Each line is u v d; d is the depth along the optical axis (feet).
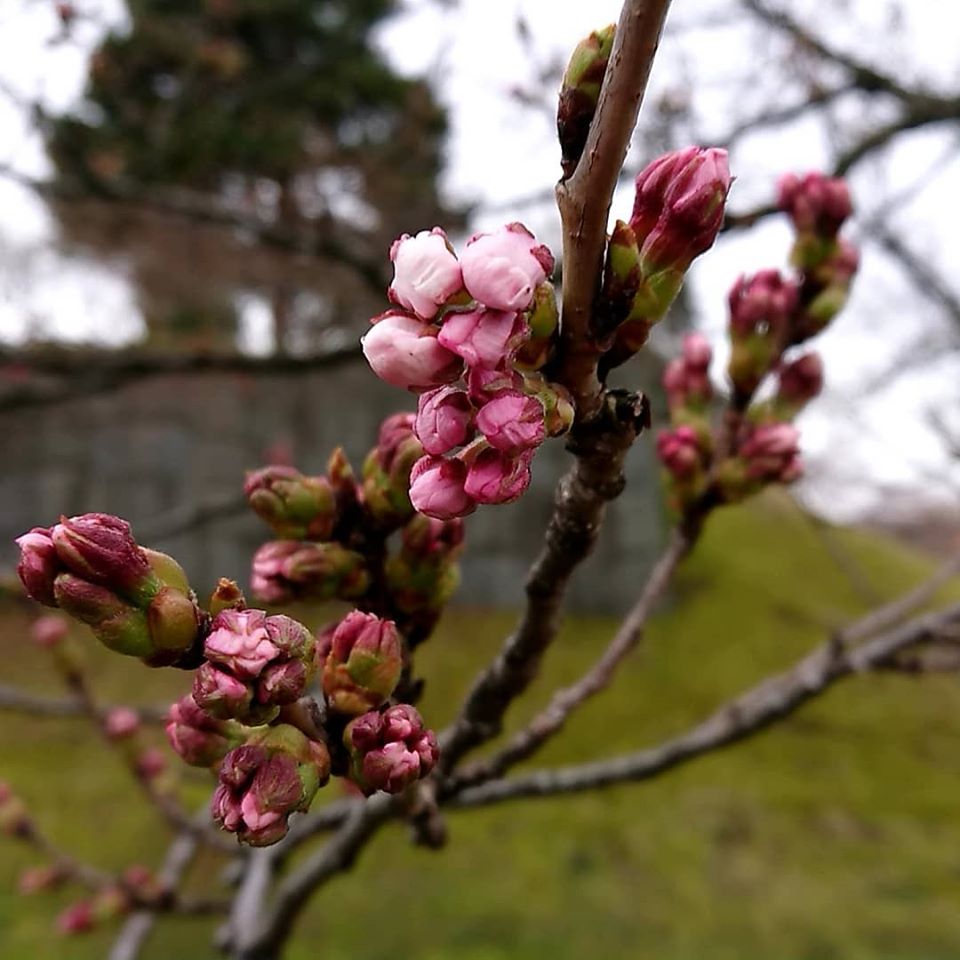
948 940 17.04
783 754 23.59
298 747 2.81
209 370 12.30
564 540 3.09
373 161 19.85
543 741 4.53
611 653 4.70
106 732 8.54
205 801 17.78
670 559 4.94
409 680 3.69
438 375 2.32
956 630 6.54
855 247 4.85
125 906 8.77
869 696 25.89
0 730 22.24
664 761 6.52
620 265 2.36
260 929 7.03
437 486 2.37
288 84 18.10
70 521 2.64
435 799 4.27
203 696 2.54
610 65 2.08
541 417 2.26
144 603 2.67
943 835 20.29
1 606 25.48
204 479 30.76
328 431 31.40
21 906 16.80
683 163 2.52
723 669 26.58
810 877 19.06
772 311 4.72
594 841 20.17
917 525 18.97
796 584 30.60
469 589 30.73
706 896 18.45
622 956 16.71
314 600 3.67
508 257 2.19
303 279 21.18
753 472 4.69
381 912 17.79
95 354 12.17
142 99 18.25
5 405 12.38
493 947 16.88
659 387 20.31
